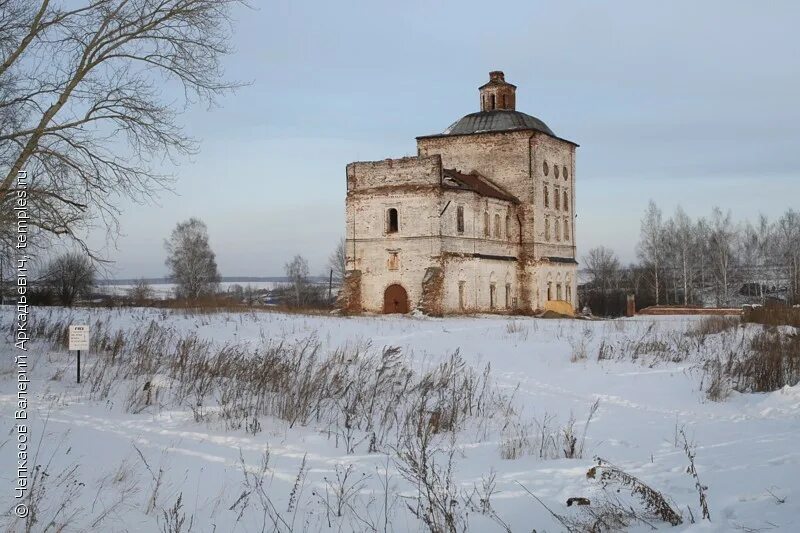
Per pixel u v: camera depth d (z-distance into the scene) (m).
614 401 18.16
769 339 26.16
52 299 40.53
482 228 56.38
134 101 20.42
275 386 15.85
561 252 65.38
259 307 44.38
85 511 8.03
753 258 92.00
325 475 10.45
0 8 19.53
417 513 8.24
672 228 87.88
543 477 10.35
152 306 41.09
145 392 15.28
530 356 26.69
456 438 13.56
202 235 85.19
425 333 34.41
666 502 8.53
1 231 18.42
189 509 8.52
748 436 13.08
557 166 64.88
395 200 53.06
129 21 20.02
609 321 44.94
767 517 7.68
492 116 63.44
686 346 27.19
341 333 32.31
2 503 7.96
